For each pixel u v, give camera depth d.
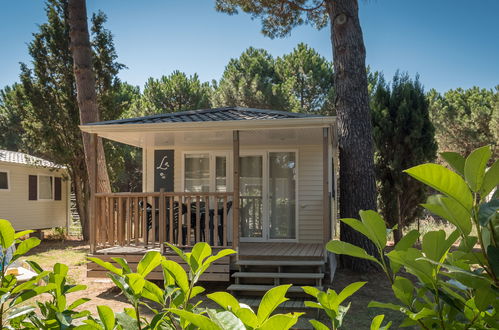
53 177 18.55
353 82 9.89
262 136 9.02
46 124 15.40
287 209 10.20
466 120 21.06
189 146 10.48
